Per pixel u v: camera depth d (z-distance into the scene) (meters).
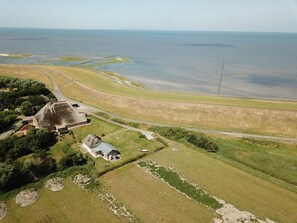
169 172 47.62
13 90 87.31
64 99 87.56
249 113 73.12
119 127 66.69
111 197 40.75
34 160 46.78
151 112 76.25
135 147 56.22
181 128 63.97
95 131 63.50
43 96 79.75
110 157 50.62
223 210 38.53
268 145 60.66
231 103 81.00
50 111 62.28
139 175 46.62
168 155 53.81
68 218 36.41
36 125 61.41
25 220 36.03
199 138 58.84
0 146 49.22
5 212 37.31
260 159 53.94
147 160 51.56
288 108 75.75
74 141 57.66
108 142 58.00
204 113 74.38
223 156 55.41
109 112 77.62
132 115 75.69
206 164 50.91
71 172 46.28
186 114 74.56
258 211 38.50
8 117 63.47
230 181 45.72
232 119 71.81
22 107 69.12
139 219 36.34
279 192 43.03
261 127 68.69
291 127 67.94
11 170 41.62
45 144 54.88
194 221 36.28
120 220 36.09
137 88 102.69
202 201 40.38
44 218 36.38
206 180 45.72
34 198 40.12
